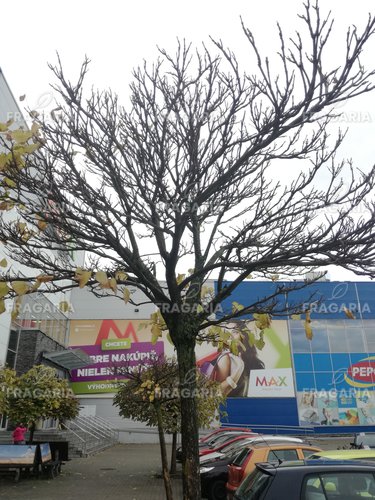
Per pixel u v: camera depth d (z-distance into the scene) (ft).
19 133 14.79
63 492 35.76
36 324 77.15
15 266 55.57
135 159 16.81
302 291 95.50
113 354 97.91
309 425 93.56
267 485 12.92
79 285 14.43
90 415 89.15
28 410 41.16
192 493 14.61
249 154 15.23
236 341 19.93
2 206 15.70
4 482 40.04
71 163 15.85
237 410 93.76
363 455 19.69
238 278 17.02
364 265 14.26
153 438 91.81
